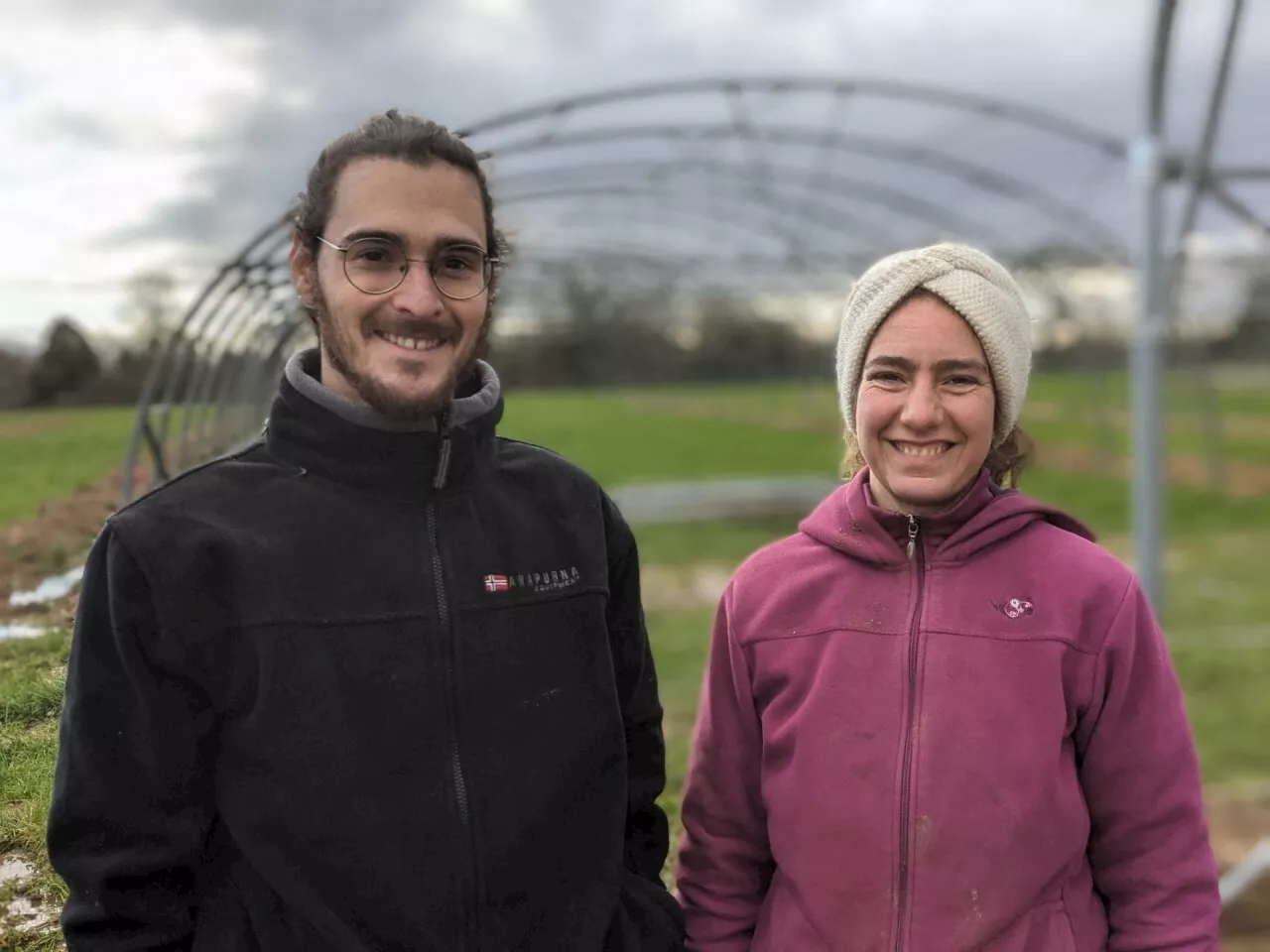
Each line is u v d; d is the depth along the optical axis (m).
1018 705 1.52
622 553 1.71
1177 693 1.57
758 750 1.75
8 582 2.10
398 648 1.36
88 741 1.24
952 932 1.47
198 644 1.29
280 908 1.30
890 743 1.55
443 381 1.38
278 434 1.43
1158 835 1.51
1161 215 5.62
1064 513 1.70
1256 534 11.17
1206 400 14.53
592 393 37.69
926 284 1.60
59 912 1.51
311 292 1.44
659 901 1.63
